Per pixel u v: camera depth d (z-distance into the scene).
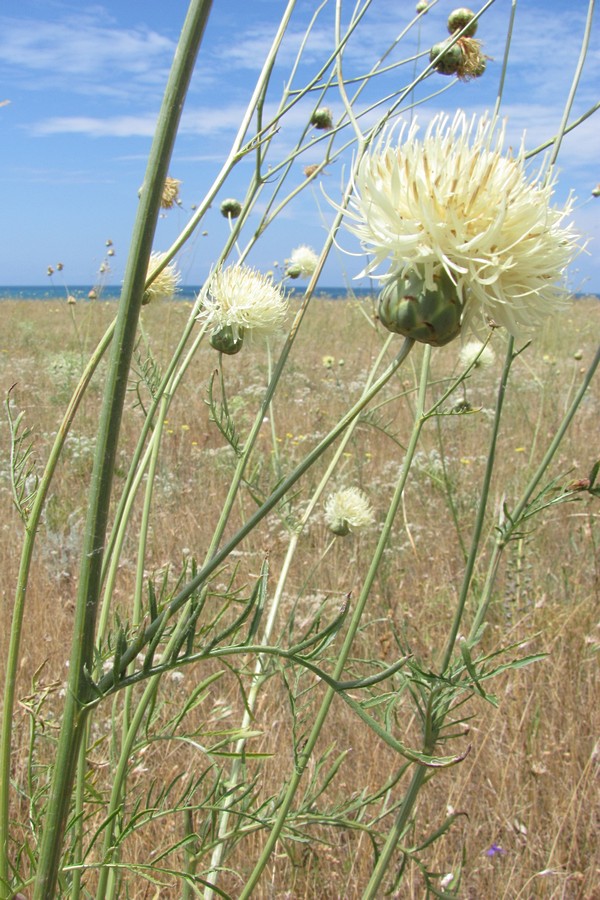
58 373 9.71
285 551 4.98
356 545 5.19
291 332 2.03
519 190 1.30
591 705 3.72
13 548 5.08
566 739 3.52
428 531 5.40
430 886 1.97
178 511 5.55
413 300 1.27
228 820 2.23
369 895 1.90
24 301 20.88
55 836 1.18
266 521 5.34
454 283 1.27
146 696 1.76
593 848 3.10
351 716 3.51
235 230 2.15
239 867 2.90
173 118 1.03
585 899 2.92
